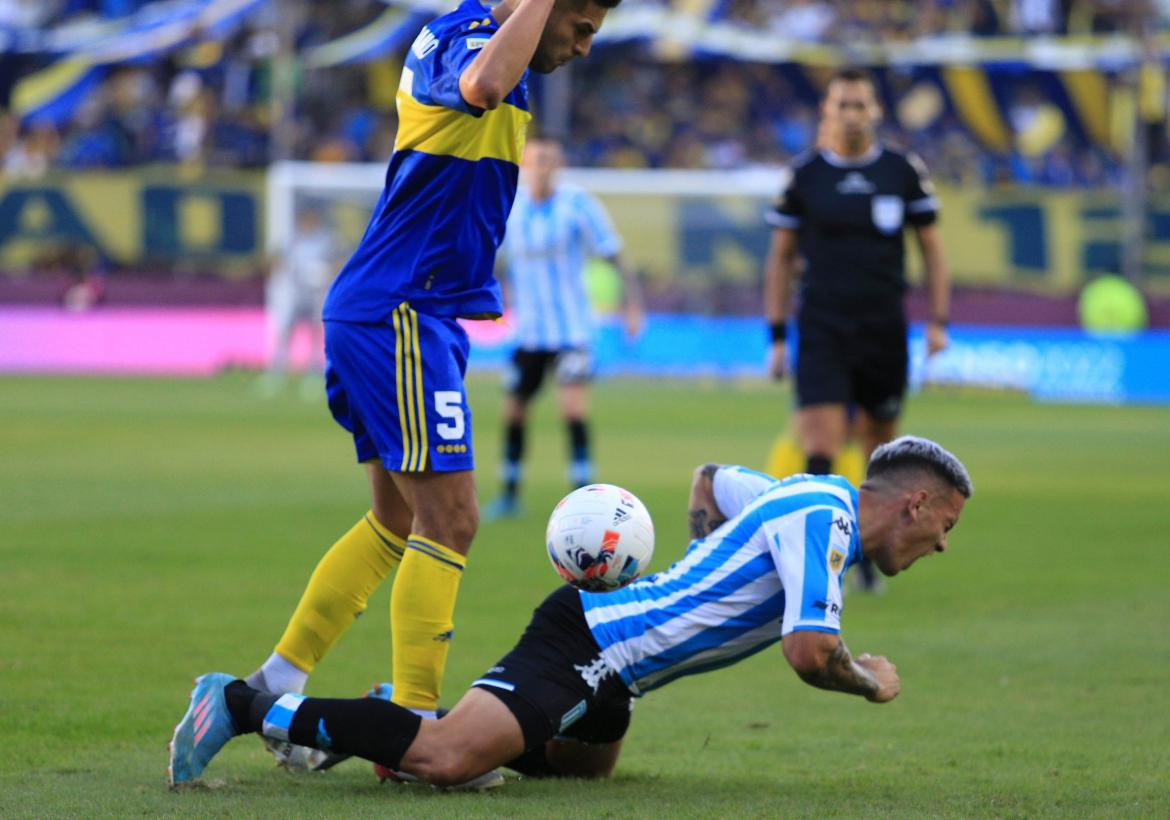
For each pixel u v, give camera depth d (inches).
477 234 626.8
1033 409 3417.8
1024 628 998.4
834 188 1173.7
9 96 4542.3
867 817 537.0
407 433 609.3
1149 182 4566.9
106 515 1448.1
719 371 4008.4
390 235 618.8
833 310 1170.6
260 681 637.9
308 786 586.6
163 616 959.0
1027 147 4601.4
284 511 1499.8
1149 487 1884.8
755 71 4749.0
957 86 4581.7
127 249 4025.6
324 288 3398.1
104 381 3609.7
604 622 586.9
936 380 3937.0
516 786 596.4
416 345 612.1
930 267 1227.9
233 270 4052.7
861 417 1239.5
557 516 589.6
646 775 623.2
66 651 845.8
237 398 3107.8
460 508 618.5
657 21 4370.1
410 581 610.2
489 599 1065.5
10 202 3996.1
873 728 722.2
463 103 591.5
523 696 569.9
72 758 626.8
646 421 2768.2
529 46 580.1
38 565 1146.0
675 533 1393.9
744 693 810.2
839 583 574.2
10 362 3986.2
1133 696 796.0
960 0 4613.7
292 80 4333.2
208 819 522.3
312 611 637.9
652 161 4598.9
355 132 4574.3
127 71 4571.9
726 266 4148.6
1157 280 4158.5
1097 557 1323.8
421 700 610.2
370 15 4522.6
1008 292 4089.6
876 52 4441.4
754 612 587.8
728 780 610.9
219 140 4419.3
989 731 714.8
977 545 1392.7
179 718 700.7
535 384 1592.0
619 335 4015.8
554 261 1601.9
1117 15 4527.6
